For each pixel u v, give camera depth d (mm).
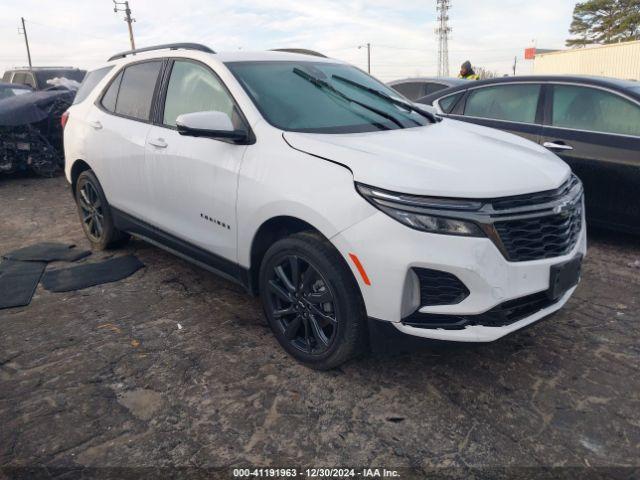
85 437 2424
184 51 3854
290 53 4020
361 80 3986
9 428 2484
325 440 2408
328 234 2586
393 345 2570
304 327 2959
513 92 5492
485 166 2635
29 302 3805
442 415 2570
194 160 3365
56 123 9023
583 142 4855
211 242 3367
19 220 6168
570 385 2799
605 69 25703
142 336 3330
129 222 4250
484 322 2490
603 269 4430
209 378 2873
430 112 3779
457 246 2379
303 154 2807
